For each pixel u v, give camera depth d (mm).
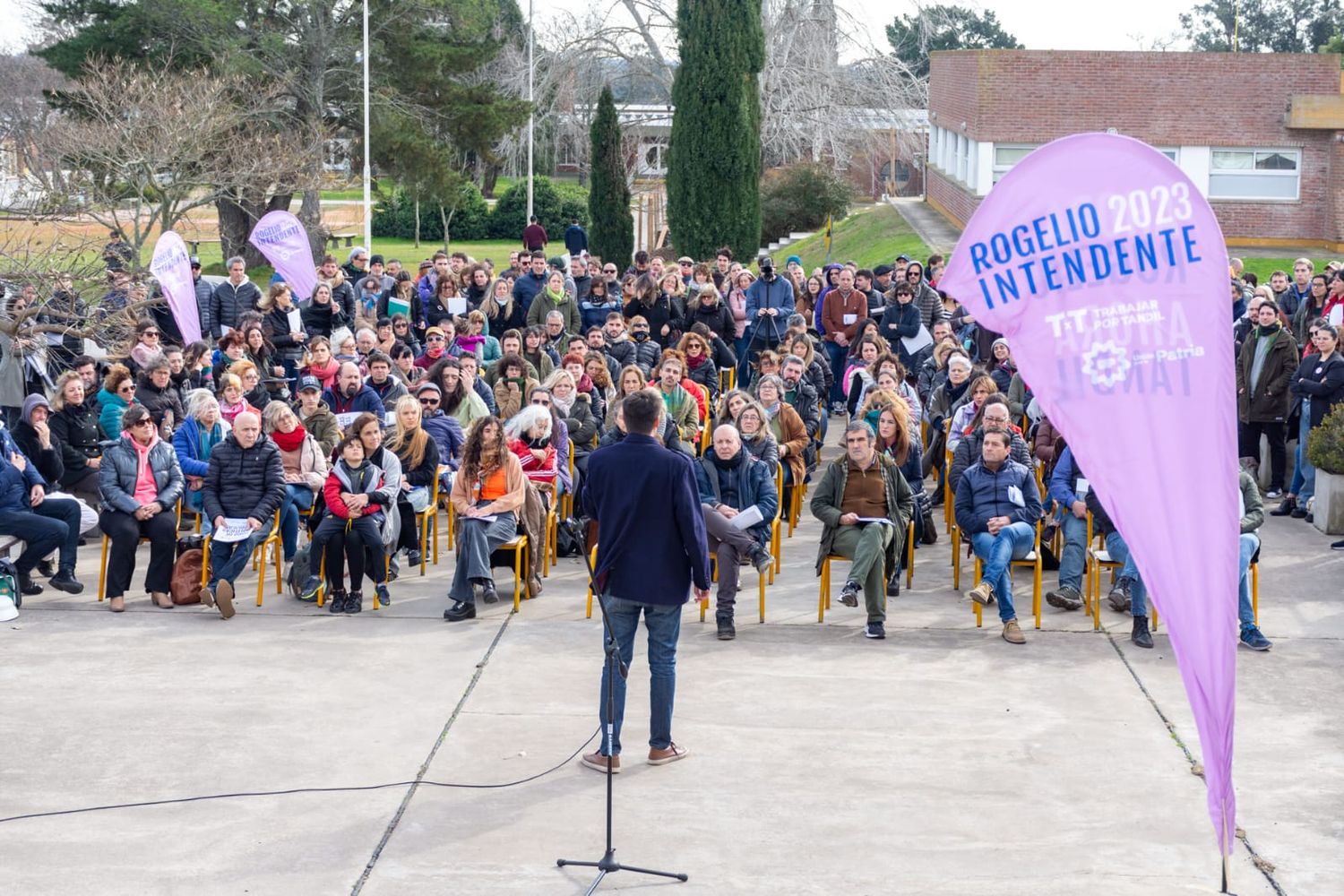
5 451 11062
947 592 11484
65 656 9711
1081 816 7234
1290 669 9531
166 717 8562
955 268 6707
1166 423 6379
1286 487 14750
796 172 43625
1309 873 6629
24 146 31609
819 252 40219
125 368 13086
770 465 11648
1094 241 6449
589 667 9547
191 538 11078
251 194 33812
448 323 15727
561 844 6895
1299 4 84812
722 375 18578
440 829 7062
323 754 8016
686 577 7711
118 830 7027
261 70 35188
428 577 11961
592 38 42594
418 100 39344
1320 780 7711
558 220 59156
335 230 54781
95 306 17625
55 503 11172
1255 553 10016
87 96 30469
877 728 8438
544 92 43312
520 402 13602
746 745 8164
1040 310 6578
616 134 35000
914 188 61312
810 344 16109
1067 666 9594
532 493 11109
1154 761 7961
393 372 14906
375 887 6445
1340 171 33562
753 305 19938
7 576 10703
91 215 24234
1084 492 10789
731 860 6719
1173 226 6324
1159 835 7023
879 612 10219
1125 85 34562
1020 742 8227
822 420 16344
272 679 9258
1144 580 6414
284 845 6875
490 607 10992
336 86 38000
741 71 32000
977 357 18531
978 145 35344
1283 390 14414
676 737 8273
